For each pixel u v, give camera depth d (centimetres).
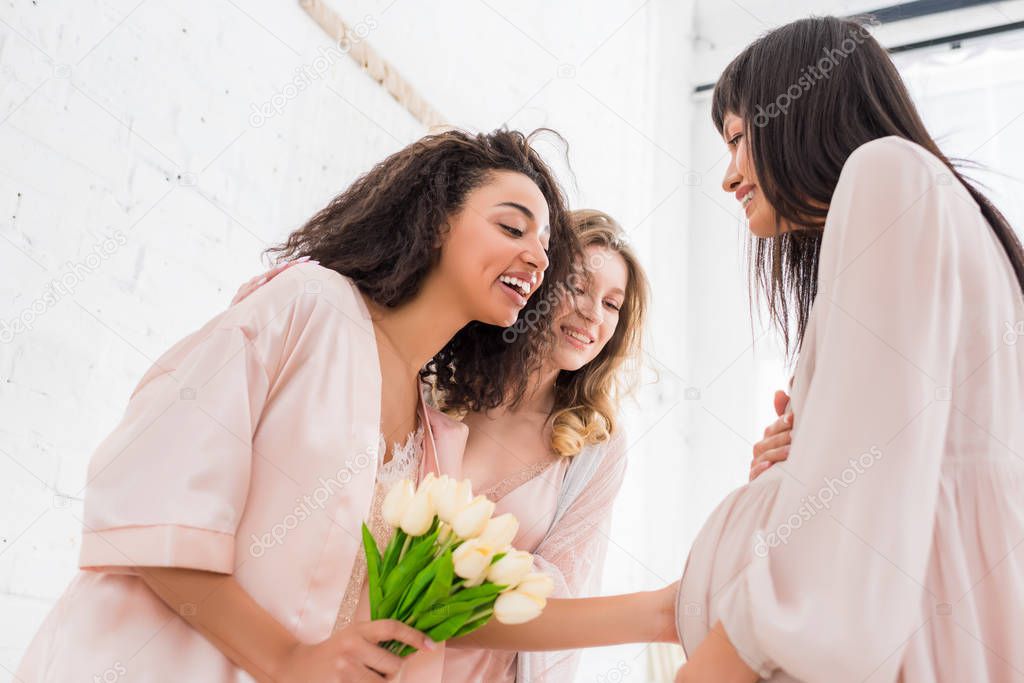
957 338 78
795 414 85
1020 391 81
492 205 124
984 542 75
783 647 69
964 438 78
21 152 151
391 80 246
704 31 489
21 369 147
